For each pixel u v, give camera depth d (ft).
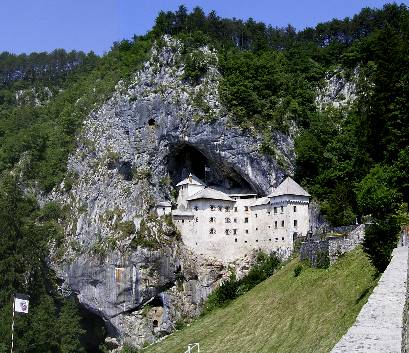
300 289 305.12
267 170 520.42
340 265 291.79
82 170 599.16
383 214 276.00
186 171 561.43
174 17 651.66
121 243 510.99
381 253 207.41
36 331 408.87
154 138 549.54
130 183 545.85
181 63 570.87
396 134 332.39
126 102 573.33
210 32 646.74
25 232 479.00
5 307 411.95
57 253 542.98
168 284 504.84
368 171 376.48
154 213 526.57
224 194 518.78
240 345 289.94
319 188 492.13
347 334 73.00
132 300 503.61
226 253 501.15
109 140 580.71
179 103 546.67
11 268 445.37
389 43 403.13
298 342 233.96
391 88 358.43
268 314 310.04
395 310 83.51
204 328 384.06
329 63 638.53
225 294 442.50
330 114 562.66
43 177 634.02
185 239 514.27
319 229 440.86
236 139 528.22
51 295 519.60
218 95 546.26
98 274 514.68
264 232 489.26
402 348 70.03
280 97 563.07
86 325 542.98
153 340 499.10
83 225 552.00
